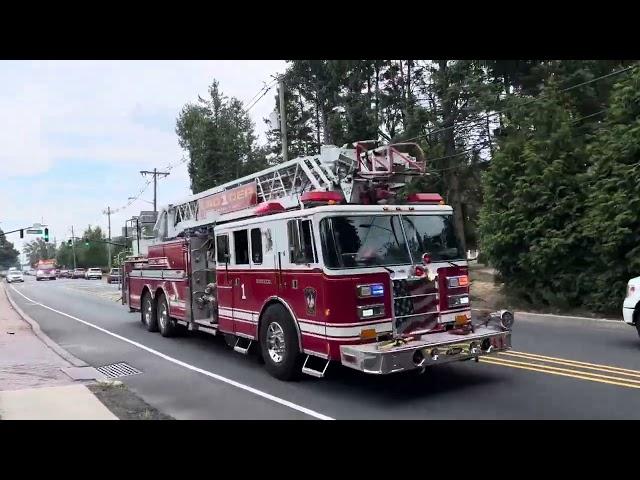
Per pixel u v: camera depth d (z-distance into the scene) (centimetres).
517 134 1775
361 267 723
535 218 1578
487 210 1747
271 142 4941
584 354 962
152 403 733
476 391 729
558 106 1692
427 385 772
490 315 803
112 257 10044
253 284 896
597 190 1424
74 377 896
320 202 777
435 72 3316
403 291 752
